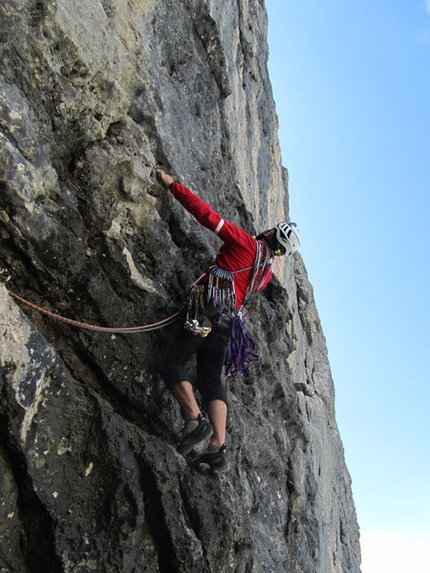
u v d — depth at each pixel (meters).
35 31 4.75
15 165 4.29
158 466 4.71
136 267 5.24
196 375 5.27
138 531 4.48
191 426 4.78
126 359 4.99
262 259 5.16
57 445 4.38
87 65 5.09
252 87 11.09
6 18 4.59
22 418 4.12
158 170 5.42
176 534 4.60
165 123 6.30
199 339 4.98
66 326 4.77
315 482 8.84
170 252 5.69
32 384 4.20
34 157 4.56
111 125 5.34
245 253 5.09
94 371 4.91
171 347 5.04
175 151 6.29
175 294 5.68
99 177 5.05
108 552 4.31
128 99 5.68
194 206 5.08
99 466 4.48
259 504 6.79
